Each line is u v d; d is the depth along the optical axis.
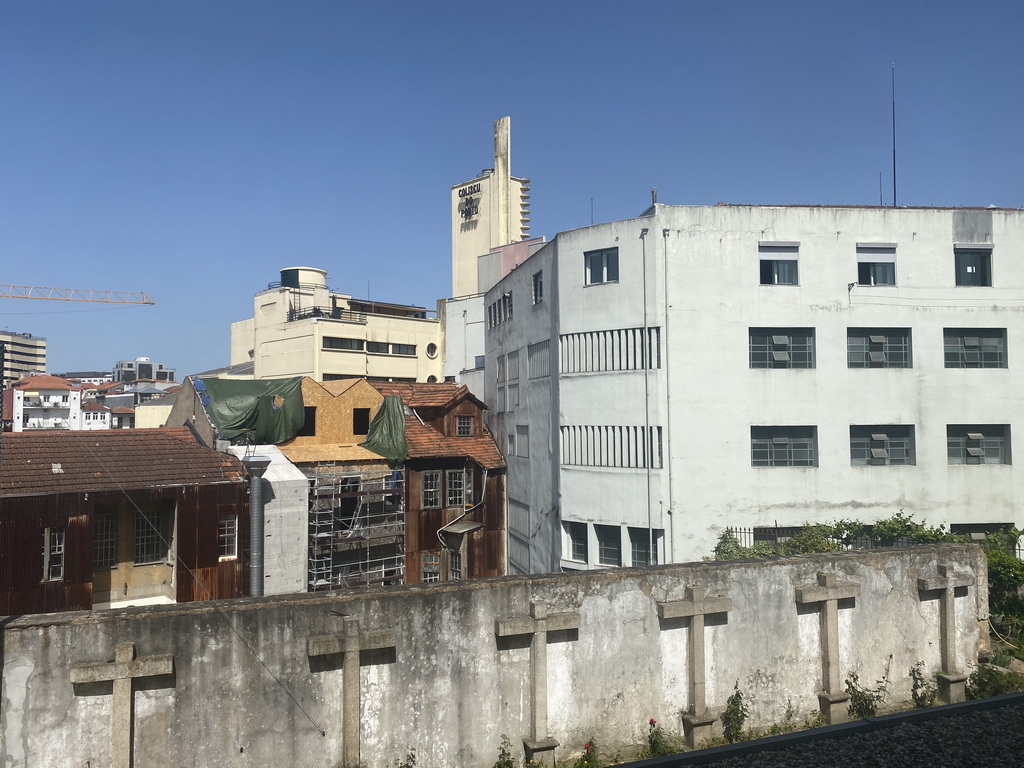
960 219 31.64
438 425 42.41
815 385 30.41
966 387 31.25
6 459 24.67
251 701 12.20
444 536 38.88
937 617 17.30
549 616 13.85
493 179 78.62
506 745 13.72
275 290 73.75
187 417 38.44
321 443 37.59
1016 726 13.31
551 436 34.31
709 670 15.08
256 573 27.42
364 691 12.83
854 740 12.83
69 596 23.83
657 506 29.69
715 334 30.09
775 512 29.92
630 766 11.75
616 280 31.42
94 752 11.37
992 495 30.97
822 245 30.78
